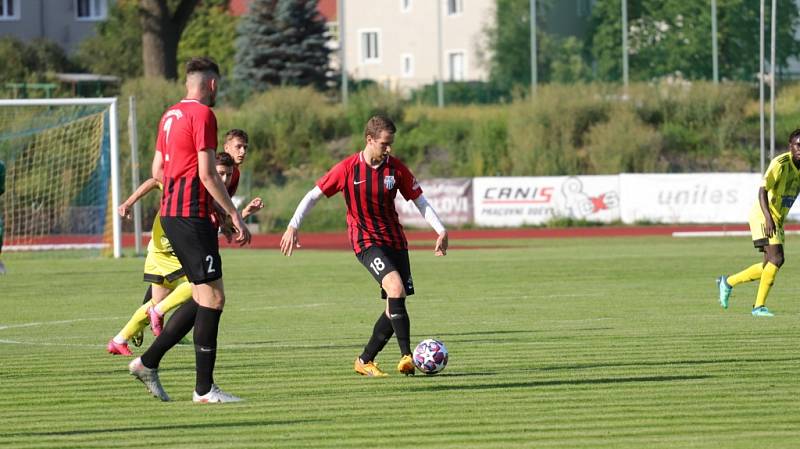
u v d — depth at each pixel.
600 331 30.88
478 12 158.50
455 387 21.95
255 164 115.38
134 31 156.88
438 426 18.19
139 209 69.44
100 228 82.12
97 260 65.81
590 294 42.53
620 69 139.75
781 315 34.59
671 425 18.06
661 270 53.31
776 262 34.03
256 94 130.50
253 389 21.98
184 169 19.52
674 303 38.72
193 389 22.17
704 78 131.50
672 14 138.75
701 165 112.56
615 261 59.28
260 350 27.91
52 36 150.88
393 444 16.86
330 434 17.64
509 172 111.88
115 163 66.88
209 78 20.03
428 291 44.97
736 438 17.02
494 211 96.69
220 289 20.11
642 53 140.50
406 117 122.31
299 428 18.12
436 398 20.75
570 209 95.44
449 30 161.38
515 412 19.28
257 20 149.75
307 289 46.59
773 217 34.50
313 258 67.38
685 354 26.09
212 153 19.34
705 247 69.69
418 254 69.12
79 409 20.08
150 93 114.12
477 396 20.89
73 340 30.67
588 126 114.12
